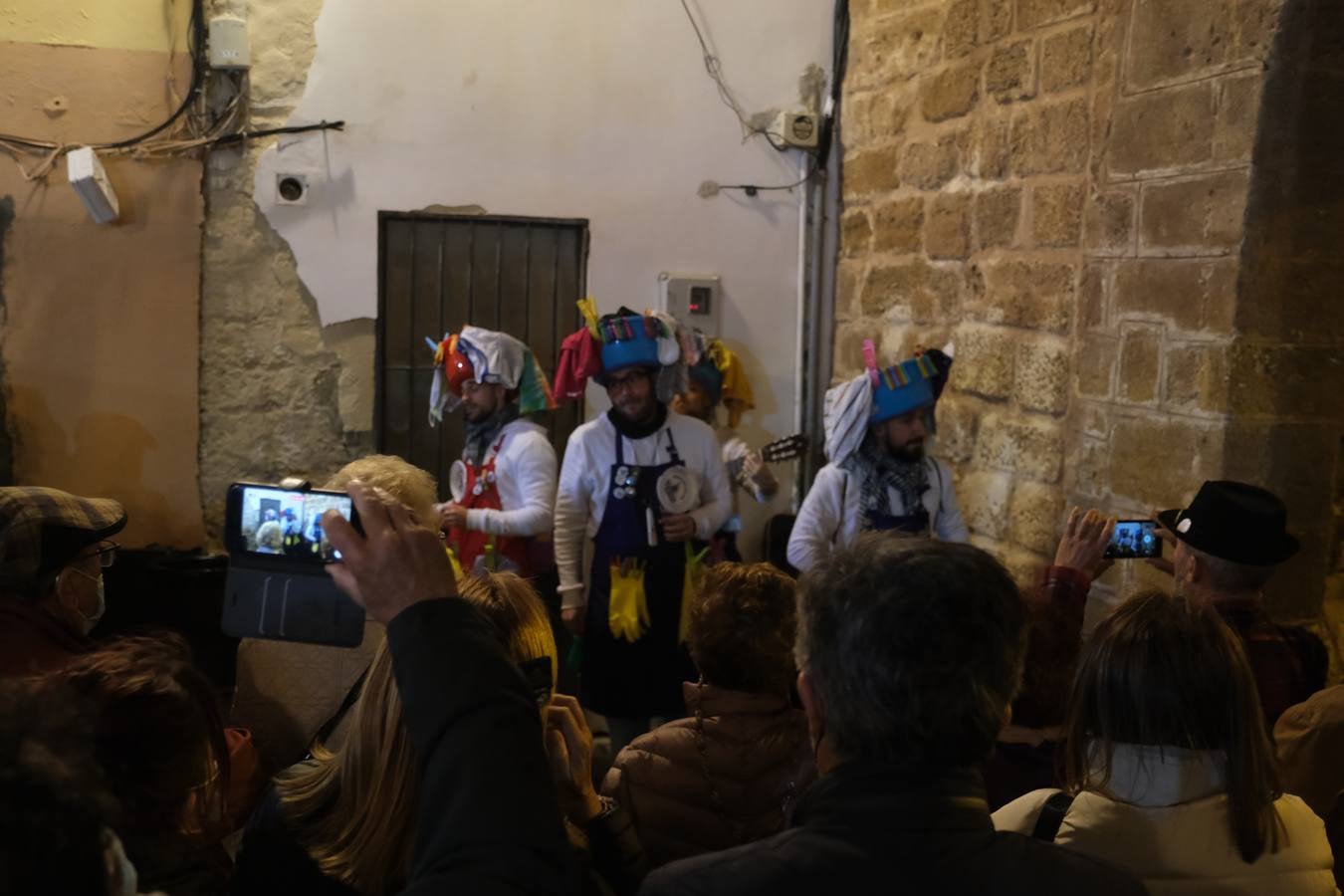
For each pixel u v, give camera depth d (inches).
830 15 178.2
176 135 153.3
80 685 45.6
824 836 39.2
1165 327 112.7
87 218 150.7
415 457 169.2
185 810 49.2
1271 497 85.0
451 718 36.0
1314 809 69.1
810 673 42.8
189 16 152.0
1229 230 104.5
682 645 131.7
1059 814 54.3
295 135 158.1
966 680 39.6
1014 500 138.9
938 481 124.6
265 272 159.5
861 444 123.6
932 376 121.7
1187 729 50.1
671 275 175.3
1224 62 105.0
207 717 49.9
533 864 33.7
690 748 70.6
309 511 47.2
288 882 52.6
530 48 165.8
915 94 160.1
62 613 65.3
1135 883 40.2
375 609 39.0
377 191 161.9
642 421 133.8
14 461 151.2
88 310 152.3
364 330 163.8
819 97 179.9
